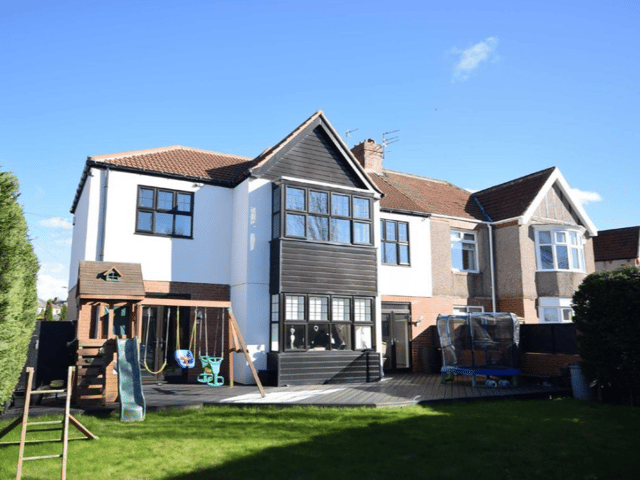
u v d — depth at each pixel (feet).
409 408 35.35
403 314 63.67
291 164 53.78
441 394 40.45
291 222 50.90
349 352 51.34
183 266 50.93
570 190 75.15
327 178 55.88
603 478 21.54
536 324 51.78
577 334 47.24
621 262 95.71
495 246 72.95
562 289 69.10
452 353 50.14
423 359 61.93
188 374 49.34
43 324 43.09
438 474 21.68
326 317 51.42
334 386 46.75
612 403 39.37
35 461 22.59
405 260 64.85
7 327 26.16
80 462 22.44
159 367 48.42
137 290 38.73
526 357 51.34
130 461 22.67
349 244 53.72
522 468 22.72
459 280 69.10
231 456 23.59
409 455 24.32
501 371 46.39
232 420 31.40
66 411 20.62
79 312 37.86
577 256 72.08
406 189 74.49
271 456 23.70
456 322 51.37
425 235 67.05
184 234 51.78
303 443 26.00
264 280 50.72
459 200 78.79
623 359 38.40
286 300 49.34
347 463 22.98
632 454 24.86
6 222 26.30
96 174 48.19
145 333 48.42
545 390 42.96
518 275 68.90
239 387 45.29
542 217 72.54
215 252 53.01
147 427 29.48
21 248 27.30
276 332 49.34
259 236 51.13
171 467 21.93
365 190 56.18
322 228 52.70
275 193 51.88
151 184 50.62
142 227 49.60
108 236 47.55
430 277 66.08
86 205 49.29
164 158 55.16
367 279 54.49
